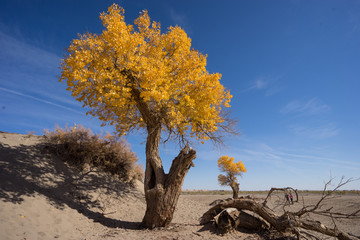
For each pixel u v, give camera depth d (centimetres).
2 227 586
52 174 1092
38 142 1337
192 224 973
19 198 773
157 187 902
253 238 773
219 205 930
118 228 855
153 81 862
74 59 827
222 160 2623
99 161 1415
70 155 1317
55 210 815
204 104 1026
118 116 1092
